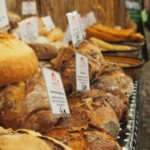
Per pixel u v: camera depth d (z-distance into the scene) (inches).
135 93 52.6
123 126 39.1
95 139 27.5
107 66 45.1
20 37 60.6
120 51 71.1
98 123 31.3
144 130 95.3
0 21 42.5
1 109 29.3
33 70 32.4
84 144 27.0
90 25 85.0
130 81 44.4
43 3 80.0
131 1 165.5
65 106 30.6
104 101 34.0
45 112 30.3
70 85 36.7
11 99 29.5
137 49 76.0
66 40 61.8
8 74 29.6
